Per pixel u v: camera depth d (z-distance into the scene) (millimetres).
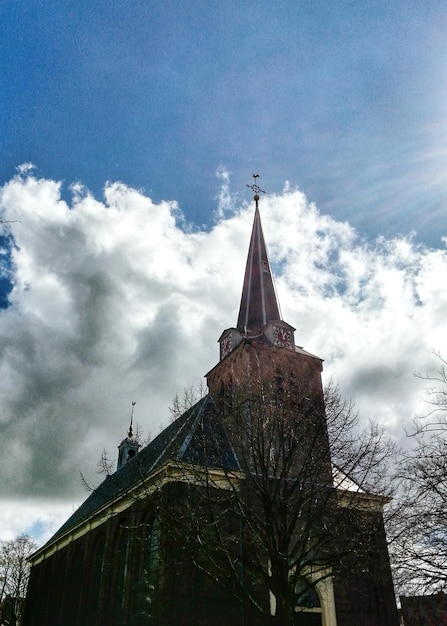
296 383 30719
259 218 49438
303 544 18891
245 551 21750
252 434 20312
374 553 20406
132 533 28781
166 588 23734
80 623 34438
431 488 15414
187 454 26125
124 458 49406
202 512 21281
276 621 17016
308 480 21375
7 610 63500
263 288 43781
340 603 27969
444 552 15500
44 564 47688
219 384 38250
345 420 21078
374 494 20297
